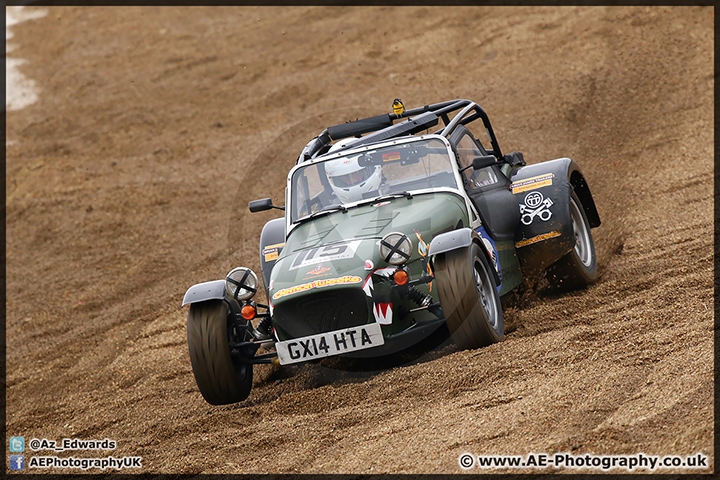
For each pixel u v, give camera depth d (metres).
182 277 38.09
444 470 14.01
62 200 53.41
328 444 16.69
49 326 35.06
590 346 18.38
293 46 82.19
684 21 65.81
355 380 20.06
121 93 76.31
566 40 67.44
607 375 16.48
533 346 18.88
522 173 24.91
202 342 19.80
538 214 23.67
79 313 36.09
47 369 29.67
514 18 76.81
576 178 26.02
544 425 14.90
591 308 22.12
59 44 94.56
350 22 86.31
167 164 57.81
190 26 94.56
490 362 18.33
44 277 41.72
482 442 14.82
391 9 88.00
